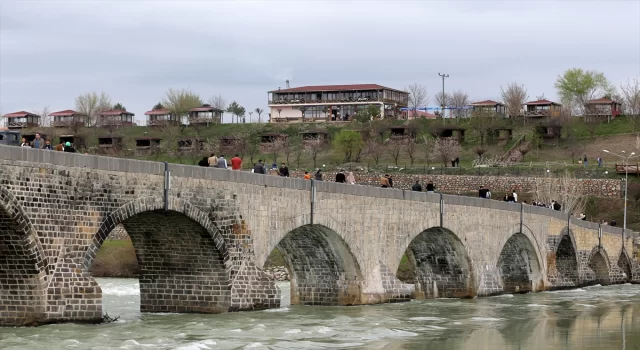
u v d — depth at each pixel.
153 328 52.66
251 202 60.84
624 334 58.72
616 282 115.62
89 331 48.72
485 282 86.62
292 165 191.38
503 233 90.50
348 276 71.25
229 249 59.12
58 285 47.91
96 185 49.75
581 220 107.56
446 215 81.06
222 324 55.19
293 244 71.12
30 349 43.28
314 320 60.31
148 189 52.94
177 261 59.88
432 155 192.75
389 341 53.16
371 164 187.50
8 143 55.47
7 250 46.56
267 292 62.47
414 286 84.56
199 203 56.66
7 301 48.09
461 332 58.16
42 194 46.56
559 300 84.69
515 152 196.62
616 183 158.50
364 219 71.50
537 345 53.38
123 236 128.25
